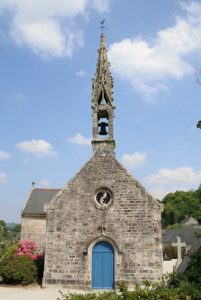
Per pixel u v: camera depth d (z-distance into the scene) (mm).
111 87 24203
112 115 23453
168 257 50000
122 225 20297
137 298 10062
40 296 17344
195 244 16344
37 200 31578
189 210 91500
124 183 21000
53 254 20312
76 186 21297
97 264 19984
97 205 20781
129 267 19578
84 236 20391
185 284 10648
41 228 29609
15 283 21031
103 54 25188
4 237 85375
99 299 10188
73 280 19766
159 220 20109
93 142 22625
